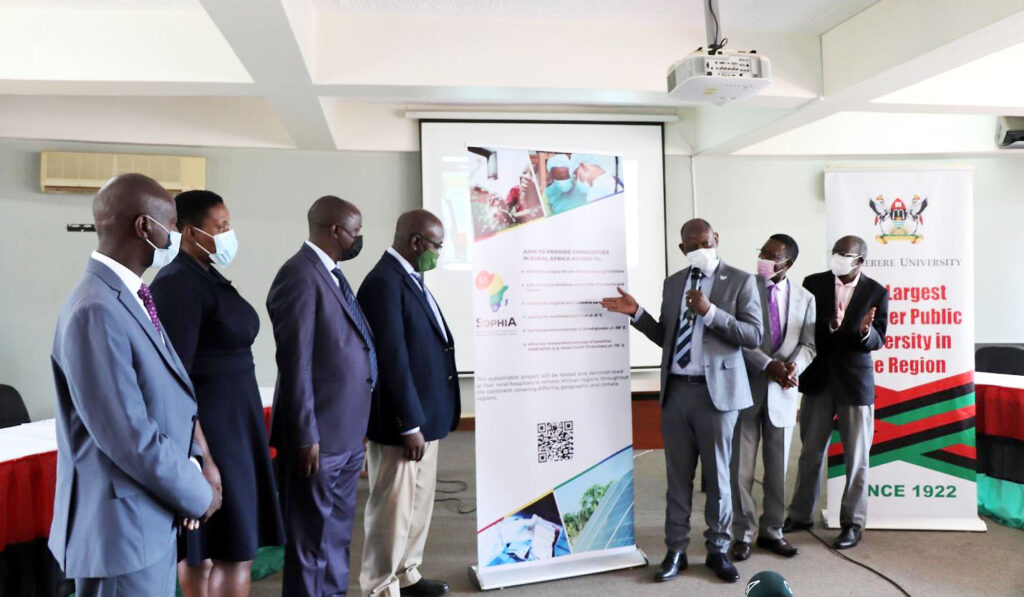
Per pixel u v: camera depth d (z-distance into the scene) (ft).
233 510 6.46
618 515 10.25
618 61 13.97
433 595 9.12
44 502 8.07
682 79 9.16
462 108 20.17
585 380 10.02
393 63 13.30
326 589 7.31
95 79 12.63
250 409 6.81
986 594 9.12
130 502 4.50
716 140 19.58
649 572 9.93
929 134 20.79
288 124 16.63
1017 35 11.03
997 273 21.89
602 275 10.13
